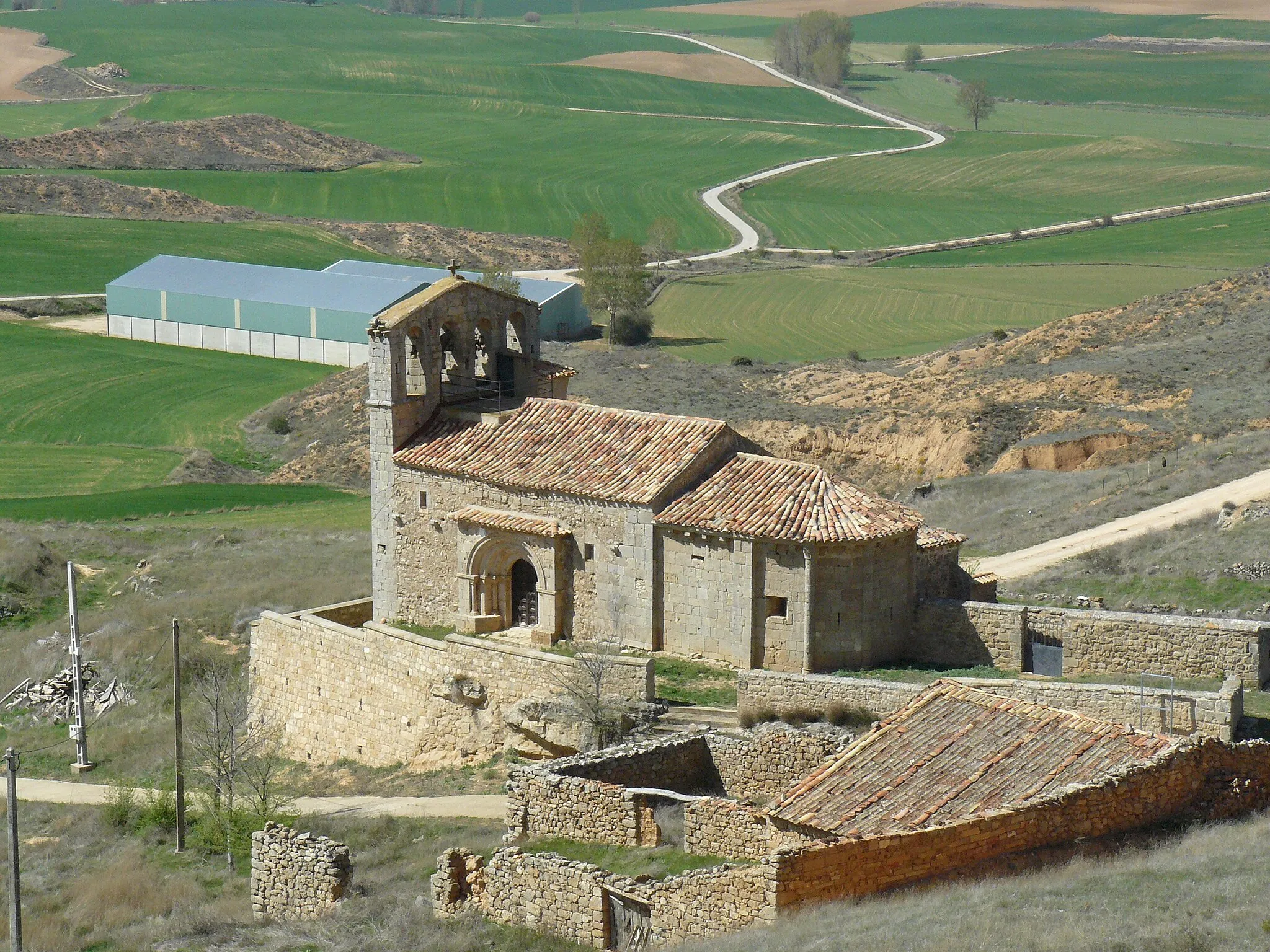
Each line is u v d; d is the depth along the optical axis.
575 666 111.50
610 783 84.56
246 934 82.62
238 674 144.50
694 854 77.56
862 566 115.19
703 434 125.56
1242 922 58.78
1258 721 94.88
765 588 117.19
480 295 139.00
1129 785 72.81
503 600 131.00
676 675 117.81
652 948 68.38
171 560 185.62
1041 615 112.50
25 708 145.00
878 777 76.06
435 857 91.44
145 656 148.50
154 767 126.75
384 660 123.50
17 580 173.88
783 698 106.38
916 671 112.19
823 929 62.91
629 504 121.44
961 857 69.38
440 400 137.25
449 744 118.31
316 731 129.62
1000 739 77.81
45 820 116.25
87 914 94.38
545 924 73.75
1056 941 58.53
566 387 144.75
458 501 130.88
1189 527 152.38
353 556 183.00
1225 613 127.00
